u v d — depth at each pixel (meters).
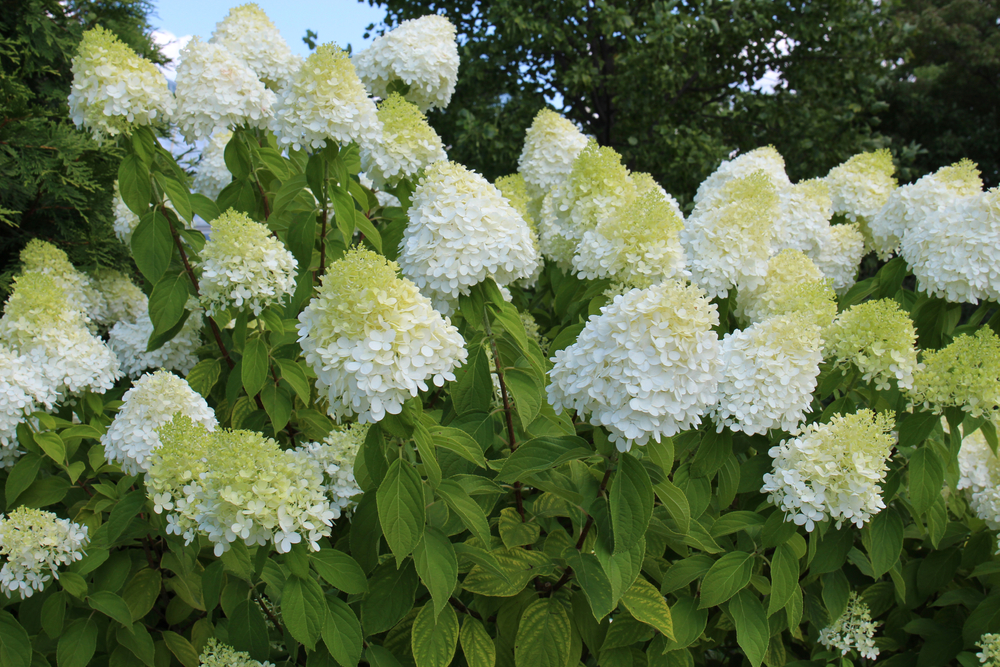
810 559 2.17
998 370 2.27
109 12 5.71
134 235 2.77
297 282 3.08
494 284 2.29
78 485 2.81
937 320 3.07
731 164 4.05
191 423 2.06
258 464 1.75
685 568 2.28
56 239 4.98
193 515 1.84
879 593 2.91
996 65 19.84
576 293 3.38
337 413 1.82
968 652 2.65
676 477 2.38
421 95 4.05
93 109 2.61
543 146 4.05
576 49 10.33
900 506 2.69
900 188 3.66
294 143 2.76
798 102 11.27
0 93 4.50
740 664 2.97
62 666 2.17
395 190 3.48
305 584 1.85
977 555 2.88
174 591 2.70
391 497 1.77
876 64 11.62
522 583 2.17
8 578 2.05
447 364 1.78
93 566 2.20
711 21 9.70
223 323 2.79
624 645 2.29
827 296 2.70
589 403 1.87
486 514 2.34
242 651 2.06
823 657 2.67
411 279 2.28
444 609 2.08
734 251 2.86
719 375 1.83
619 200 3.11
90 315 3.98
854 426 2.06
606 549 1.92
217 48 3.02
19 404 2.48
